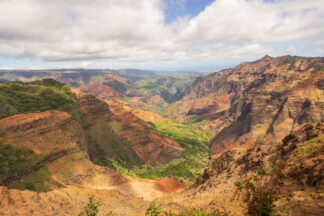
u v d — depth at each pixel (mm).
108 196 62031
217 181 48656
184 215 9328
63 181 84750
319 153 17062
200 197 39406
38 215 23797
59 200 34594
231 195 23547
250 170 39188
